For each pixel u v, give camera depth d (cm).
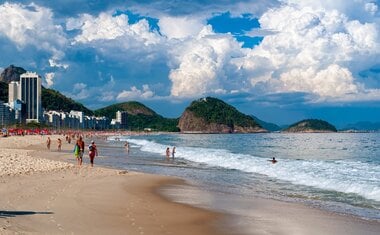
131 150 6794
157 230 1322
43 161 3441
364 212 1680
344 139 13925
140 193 2131
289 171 3234
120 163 4122
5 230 1143
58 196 1845
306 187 2436
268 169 3409
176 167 3769
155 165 3953
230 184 2588
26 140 10094
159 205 1797
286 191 2289
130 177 2769
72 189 2094
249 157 4909
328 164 3900
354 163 4091
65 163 3409
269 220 1516
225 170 3491
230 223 1462
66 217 1423
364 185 2342
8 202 1630
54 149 6731
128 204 1775
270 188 2408
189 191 2269
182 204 1842
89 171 2955
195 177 2961
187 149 7062
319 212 1672
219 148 7781
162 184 2519
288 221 1498
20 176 2480
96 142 11169
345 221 1502
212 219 1523
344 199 2006
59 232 1194
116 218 1467
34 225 1258
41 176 2547
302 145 9312
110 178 2656
